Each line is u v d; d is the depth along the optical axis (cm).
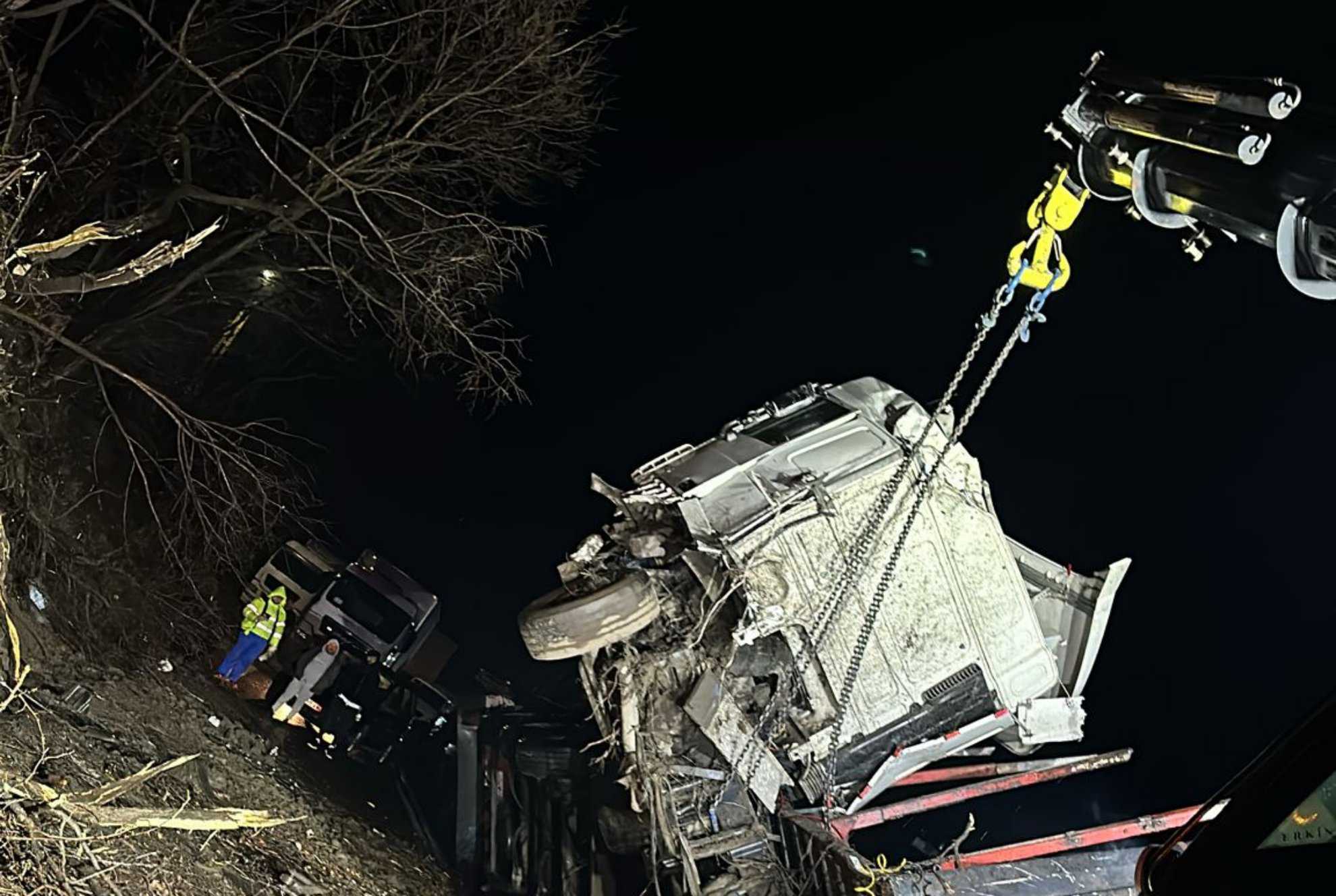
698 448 818
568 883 920
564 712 1134
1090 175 455
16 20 945
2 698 638
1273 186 331
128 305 1131
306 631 1220
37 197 963
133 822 501
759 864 721
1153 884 314
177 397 1283
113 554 956
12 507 837
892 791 1095
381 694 1211
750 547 726
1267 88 330
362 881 754
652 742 740
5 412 828
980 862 636
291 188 1150
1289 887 275
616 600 713
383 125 1223
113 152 1102
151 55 1099
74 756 618
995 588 764
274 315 1465
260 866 653
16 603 799
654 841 734
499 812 985
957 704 762
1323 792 286
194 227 1209
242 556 1090
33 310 820
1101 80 421
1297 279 320
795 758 747
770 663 743
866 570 741
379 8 1243
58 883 467
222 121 1233
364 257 1252
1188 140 358
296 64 1234
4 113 870
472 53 1246
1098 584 825
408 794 1138
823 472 755
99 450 1088
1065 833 660
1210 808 324
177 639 1061
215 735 879
